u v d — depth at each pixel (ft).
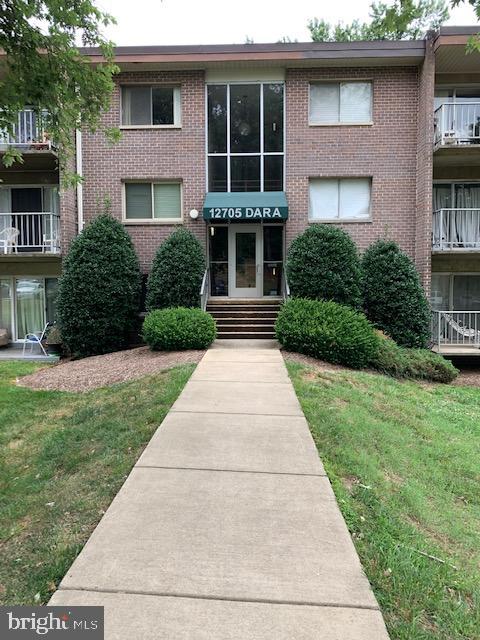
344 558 9.72
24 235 48.55
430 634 8.09
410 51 42.75
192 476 13.51
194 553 9.77
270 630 7.72
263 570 9.25
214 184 46.21
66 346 42.50
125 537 10.36
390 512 12.39
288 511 11.57
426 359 34.37
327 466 14.46
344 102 45.44
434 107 45.29
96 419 20.65
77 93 21.81
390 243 41.70
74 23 19.99
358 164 45.34
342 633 7.70
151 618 7.95
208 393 22.03
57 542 10.58
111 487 13.14
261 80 45.29
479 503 14.80
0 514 12.93
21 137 43.27
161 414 19.12
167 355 32.89
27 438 20.02
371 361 32.53
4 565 10.18
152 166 45.70
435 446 18.99
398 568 9.70
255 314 43.24
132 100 45.73
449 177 46.85
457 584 9.80
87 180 45.75
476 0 19.31
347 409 20.80
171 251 41.70
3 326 50.24
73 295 41.04
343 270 39.42
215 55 43.24
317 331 31.65
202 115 45.39
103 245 41.50
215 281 47.62
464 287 47.55
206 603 8.32
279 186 46.16
